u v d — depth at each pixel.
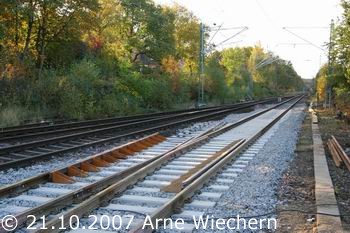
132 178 9.52
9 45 28.58
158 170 11.25
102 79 33.59
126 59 43.38
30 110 25.05
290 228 6.98
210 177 10.30
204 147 15.83
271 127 24.73
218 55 86.44
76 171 10.40
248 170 11.60
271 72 112.88
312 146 16.56
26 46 30.50
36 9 30.77
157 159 11.77
